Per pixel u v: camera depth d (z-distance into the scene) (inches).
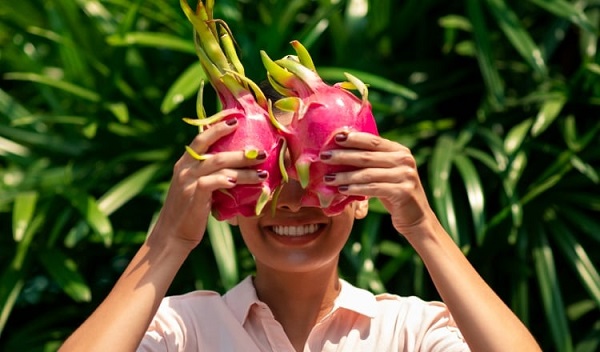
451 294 51.5
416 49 127.5
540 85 122.2
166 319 56.1
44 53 130.6
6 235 116.8
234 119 48.8
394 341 55.5
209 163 48.5
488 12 128.0
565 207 111.9
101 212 105.9
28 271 110.7
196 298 57.3
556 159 114.0
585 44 119.7
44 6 125.7
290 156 49.9
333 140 48.4
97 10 121.0
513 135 110.2
